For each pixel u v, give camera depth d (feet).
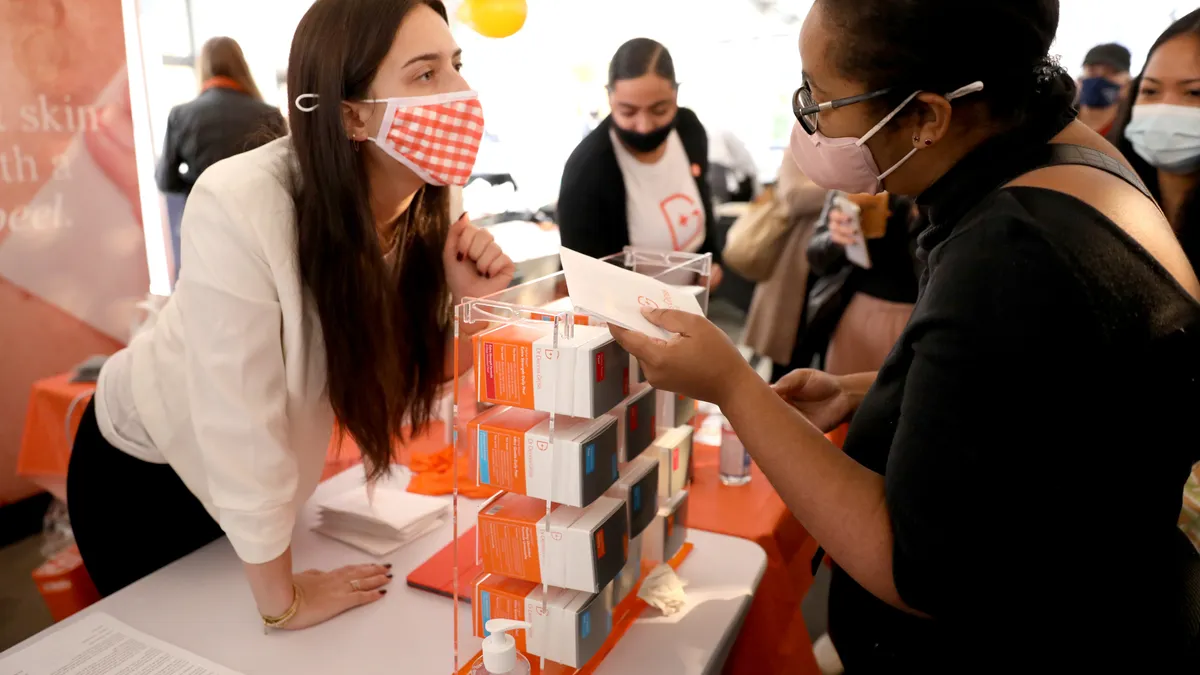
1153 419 2.38
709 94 17.06
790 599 4.44
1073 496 2.32
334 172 3.30
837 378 4.17
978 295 2.25
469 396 3.74
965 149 2.62
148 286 10.87
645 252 4.71
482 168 14.47
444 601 3.75
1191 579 2.72
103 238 10.35
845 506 2.62
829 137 2.72
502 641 2.77
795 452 2.69
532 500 3.21
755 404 2.74
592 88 15.05
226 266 3.27
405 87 3.42
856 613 3.33
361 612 3.66
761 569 4.03
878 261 7.93
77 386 7.94
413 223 4.16
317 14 3.28
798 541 4.88
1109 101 8.21
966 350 2.25
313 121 3.30
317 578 3.76
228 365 3.33
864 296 8.09
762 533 4.37
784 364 9.35
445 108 3.49
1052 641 2.58
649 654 3.33
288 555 3.52
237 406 3.34
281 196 3.35
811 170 2.97
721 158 15.25
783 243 9.15
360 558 4.14
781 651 4.31
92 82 9.96
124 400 4.12
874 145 2.68
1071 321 2.17
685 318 2.80
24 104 9.43
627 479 3.32
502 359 2.95
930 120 2.53
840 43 2.50
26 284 9.71
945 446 2.30
